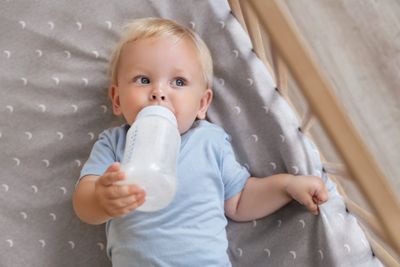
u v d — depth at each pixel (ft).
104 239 4.00
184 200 3.55
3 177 4.02
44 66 4.13
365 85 3.10
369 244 3.72
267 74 4.00
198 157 3.71
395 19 3.04
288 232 3.80
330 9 3.08
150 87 3.55
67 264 3.95
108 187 2.81
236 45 4.05
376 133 3.14
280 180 3.70
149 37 3.64
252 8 2.90
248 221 3.90
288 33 2.69
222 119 4.04
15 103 4.09
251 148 3.96
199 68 3.71
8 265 3.91
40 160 4.06
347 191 3.93
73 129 4.10
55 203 4.01
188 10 4.14
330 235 3.69
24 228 3.97
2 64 4.12
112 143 3.80
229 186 3.80
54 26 4.17
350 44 3.08
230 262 3.84
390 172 3.18
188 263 3.44
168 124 3.18
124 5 4.17
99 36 4.17
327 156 3.87
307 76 2.66
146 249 3.46
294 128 3.86
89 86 4.13
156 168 2.88
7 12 4.15
